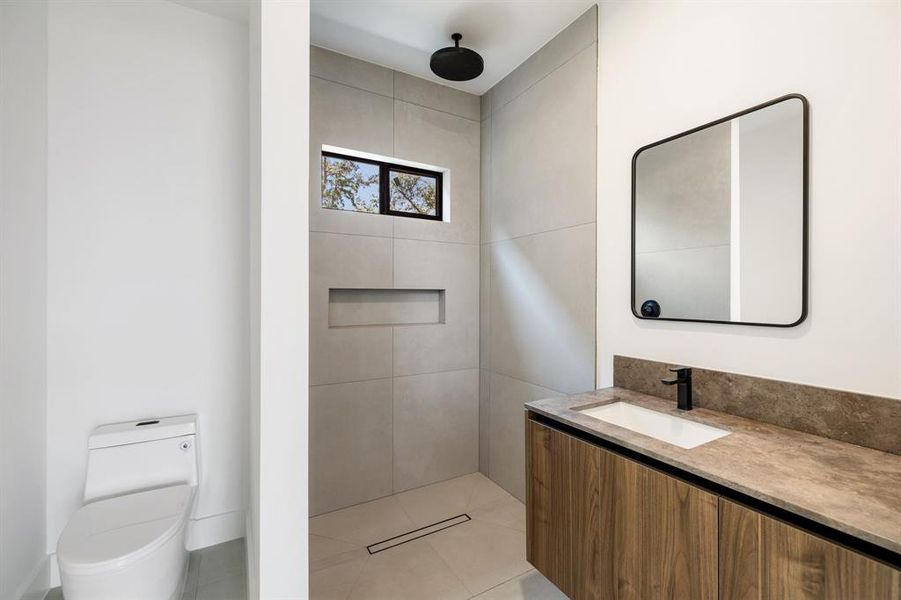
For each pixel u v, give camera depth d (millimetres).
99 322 1829
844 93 1198
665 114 1691
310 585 1759
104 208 1834
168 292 1964
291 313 1212
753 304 1404
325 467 2354
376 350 2518
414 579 1800
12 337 1462
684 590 1068
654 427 1561
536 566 1588
